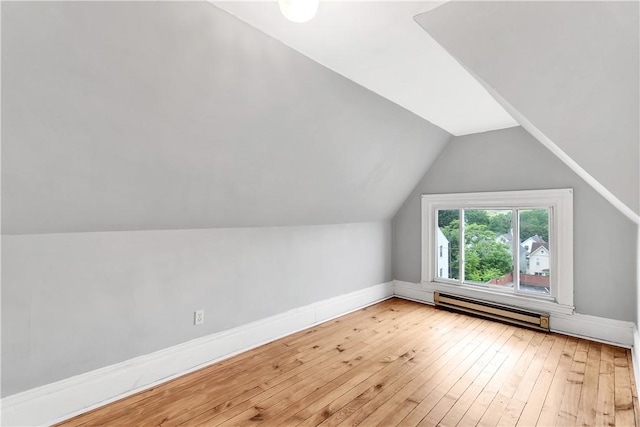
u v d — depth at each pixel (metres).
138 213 2.17
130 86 1.57
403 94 2.60
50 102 1.44
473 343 3.02
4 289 1.77
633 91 1.35
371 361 2.66
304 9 1.22
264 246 3.11
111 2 1.29
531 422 1.88
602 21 1.23
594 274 3.06
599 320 3.03
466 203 3.97
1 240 1.75
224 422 1.89
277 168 2.61
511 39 1.43
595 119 1.50
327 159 2.88
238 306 2.89
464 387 2.26
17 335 1.81
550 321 3.30
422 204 4.39
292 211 3.18
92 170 1.79
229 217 2.73
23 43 1.25
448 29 1.52
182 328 2.51
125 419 1.92
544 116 1.62
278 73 1.96
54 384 1.92
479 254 3.95
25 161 1.57
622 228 2.92
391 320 3.70
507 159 3.60
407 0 1.46
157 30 1.45
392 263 4.77
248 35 1.68
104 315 2.13
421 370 2.50
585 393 2.17
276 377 2.41
